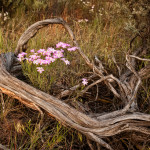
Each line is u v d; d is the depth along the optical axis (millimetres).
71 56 3029
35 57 2133
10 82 1882
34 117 2025
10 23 4156
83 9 4988
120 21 4023
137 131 1714
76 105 1936
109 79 2127
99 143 1683
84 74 2717
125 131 1800
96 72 2338
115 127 1672
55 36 3824
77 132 1877
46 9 4742
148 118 1684
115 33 3752
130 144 1809
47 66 2178
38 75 2250
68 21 4566
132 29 2682
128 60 1953
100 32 3863
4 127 1904
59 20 2406
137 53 2832
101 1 5117
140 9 2713
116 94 2094
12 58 2340
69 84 2418
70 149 1741
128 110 1814
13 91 1884
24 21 4305
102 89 2510
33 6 4562
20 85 1856
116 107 2168
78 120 1702
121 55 3162
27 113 2072
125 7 3016
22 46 2488
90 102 2297
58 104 1765
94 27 4164
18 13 4461
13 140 1736
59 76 2527
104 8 4816
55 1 4852
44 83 2195
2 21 4062
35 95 1822
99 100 2314
